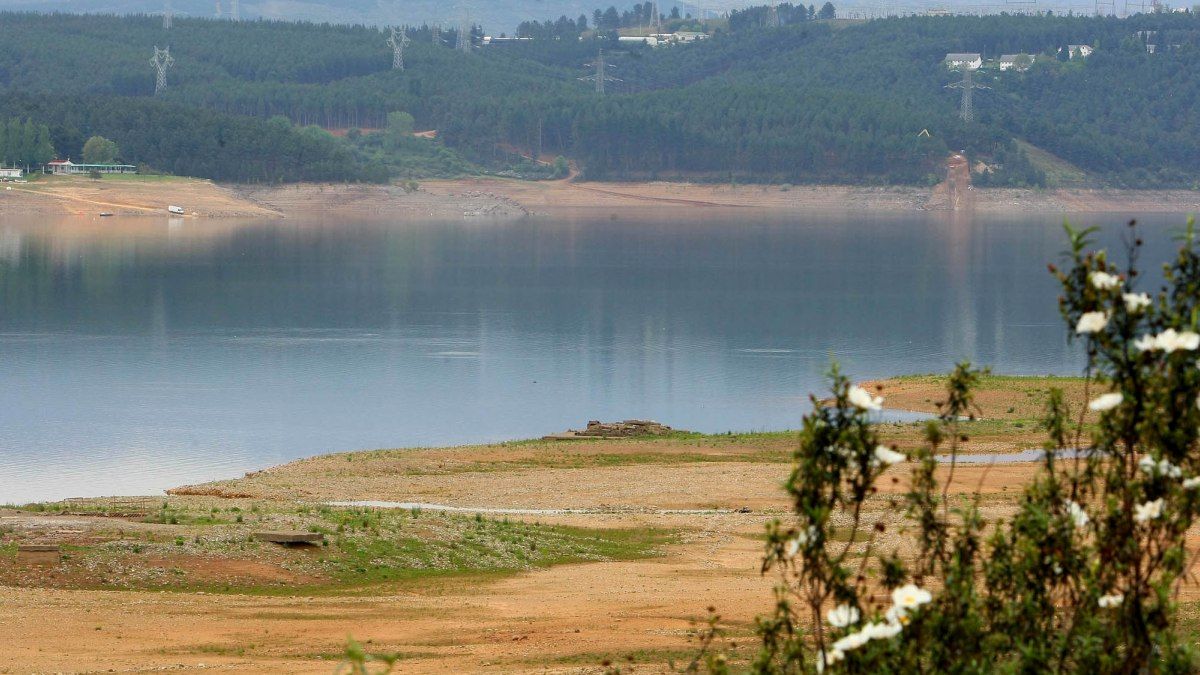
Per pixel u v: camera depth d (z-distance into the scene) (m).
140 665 55.12
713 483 116.75
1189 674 20.12
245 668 54.16
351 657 19.03
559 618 66.06
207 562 80.12
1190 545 72.69
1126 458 20.39
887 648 19.80
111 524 87.56
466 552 86.50
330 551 83.38
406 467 126.62
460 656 56.12
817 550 20.09
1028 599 21.08
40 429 166.12
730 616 64.69
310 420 176.00
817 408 20.09
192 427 168.88
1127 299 19.72
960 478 106.56
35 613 67.50
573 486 116.25
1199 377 19.39
